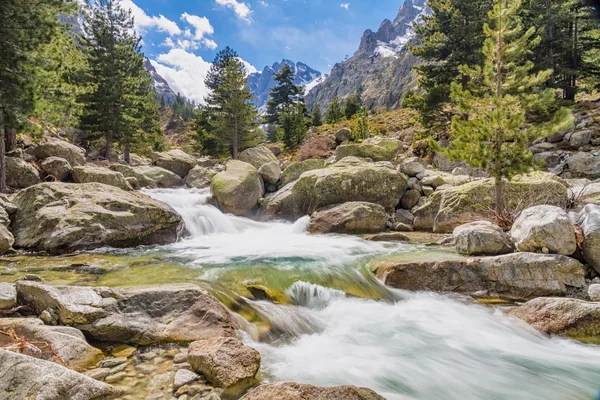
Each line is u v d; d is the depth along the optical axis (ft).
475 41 74.79
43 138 68.74
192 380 12.90
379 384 14.47
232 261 28.76
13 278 21.98
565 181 42.98
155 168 72.90
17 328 14.48
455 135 36.14
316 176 50.47
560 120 32.27
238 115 111.04
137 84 94.84
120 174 50.37
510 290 23.25
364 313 21.75
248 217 55.36
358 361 16.20
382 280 25.81
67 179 51.67
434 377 15.19
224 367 13.01
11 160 47.37
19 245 31.09
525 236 24.80
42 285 17.47
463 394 14.07
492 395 14.05
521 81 36.14
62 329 15.07
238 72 112.16
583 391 14.25
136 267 26.07
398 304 23.22
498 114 32.24
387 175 49.49
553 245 23.31
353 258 30.01
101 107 84.02
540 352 17.30
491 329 19.75
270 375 14.29
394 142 74.02
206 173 74.74
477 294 23.73
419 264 25.17
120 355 14.83
